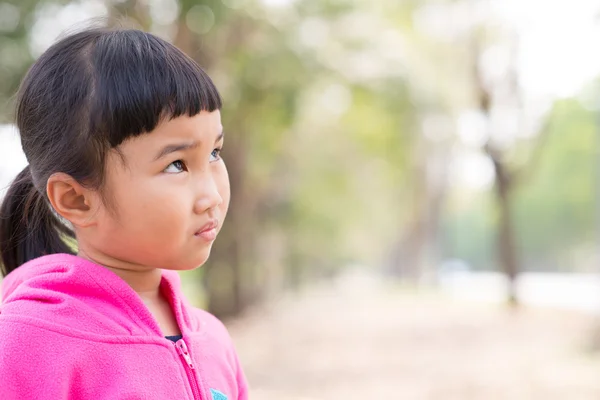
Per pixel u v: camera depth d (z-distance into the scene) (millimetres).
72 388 1467
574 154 38500
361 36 13242
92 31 1609
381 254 46156
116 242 1525
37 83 1555
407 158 21234
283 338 13430
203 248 1541
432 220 32688
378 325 15461
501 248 17906
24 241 1841
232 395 1777
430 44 17000
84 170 1484
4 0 7043
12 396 1423
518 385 8516
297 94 10711
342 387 8711
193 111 1486
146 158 1466
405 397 8133
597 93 15508
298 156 19609
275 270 22500
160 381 1540
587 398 7781
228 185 1609
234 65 9406
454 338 12922
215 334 1858
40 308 1517
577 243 44000
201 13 7707
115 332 1538
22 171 1799
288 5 10961
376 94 14078
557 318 14992
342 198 25141
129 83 1456
